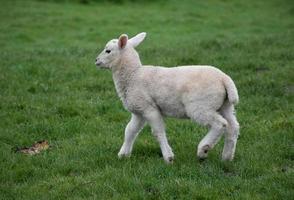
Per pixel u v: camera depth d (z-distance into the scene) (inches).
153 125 395.2
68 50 847.7
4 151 439.2
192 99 374.0
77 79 647.1
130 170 388.8
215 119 372.5
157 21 1251.8
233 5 1524.4
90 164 408.5
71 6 1407.5
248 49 773.9
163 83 388.2
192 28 1194.0
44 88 610.9
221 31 1164.5
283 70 633.6
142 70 402.9
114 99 572.4
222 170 383.2
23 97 576.7
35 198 354.6
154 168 388.5
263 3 1560.0
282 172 373.1
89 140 461.7
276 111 511.5
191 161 400.5
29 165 411.5
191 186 354.0
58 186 370.3
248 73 642.2
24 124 502.3
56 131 483.2
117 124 500.4
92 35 1107.9
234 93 370.0
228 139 391.2
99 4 1443.2
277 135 448.8
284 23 1253.7
